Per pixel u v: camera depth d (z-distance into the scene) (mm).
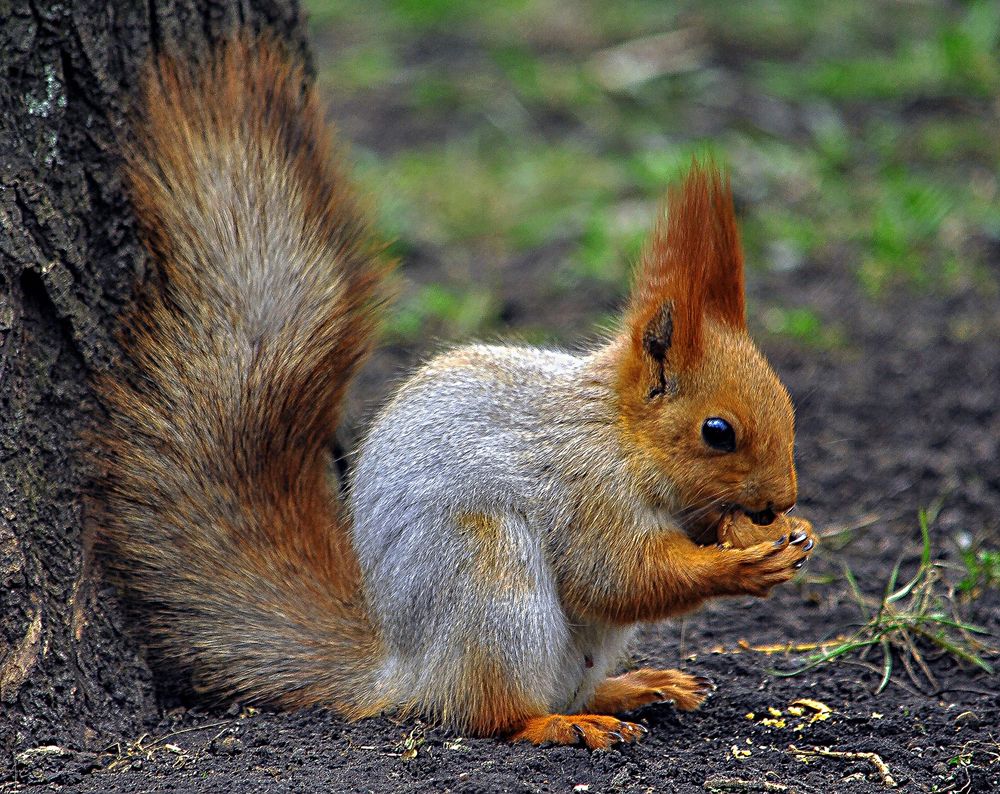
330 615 7996
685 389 7559
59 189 7527
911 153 17203
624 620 7719
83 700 7418
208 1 8547
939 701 8031
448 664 7434
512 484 7641
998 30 20062
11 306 7273
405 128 18500
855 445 11602
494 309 13977
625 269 14680
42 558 7406
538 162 17391
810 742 7492
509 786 6586
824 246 15180
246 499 8062
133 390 7918
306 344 8133
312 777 6676
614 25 21359
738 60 20062
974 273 14398
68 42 7508
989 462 11156
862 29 21172
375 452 7992
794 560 7438
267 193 8172
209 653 7918
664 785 6797
